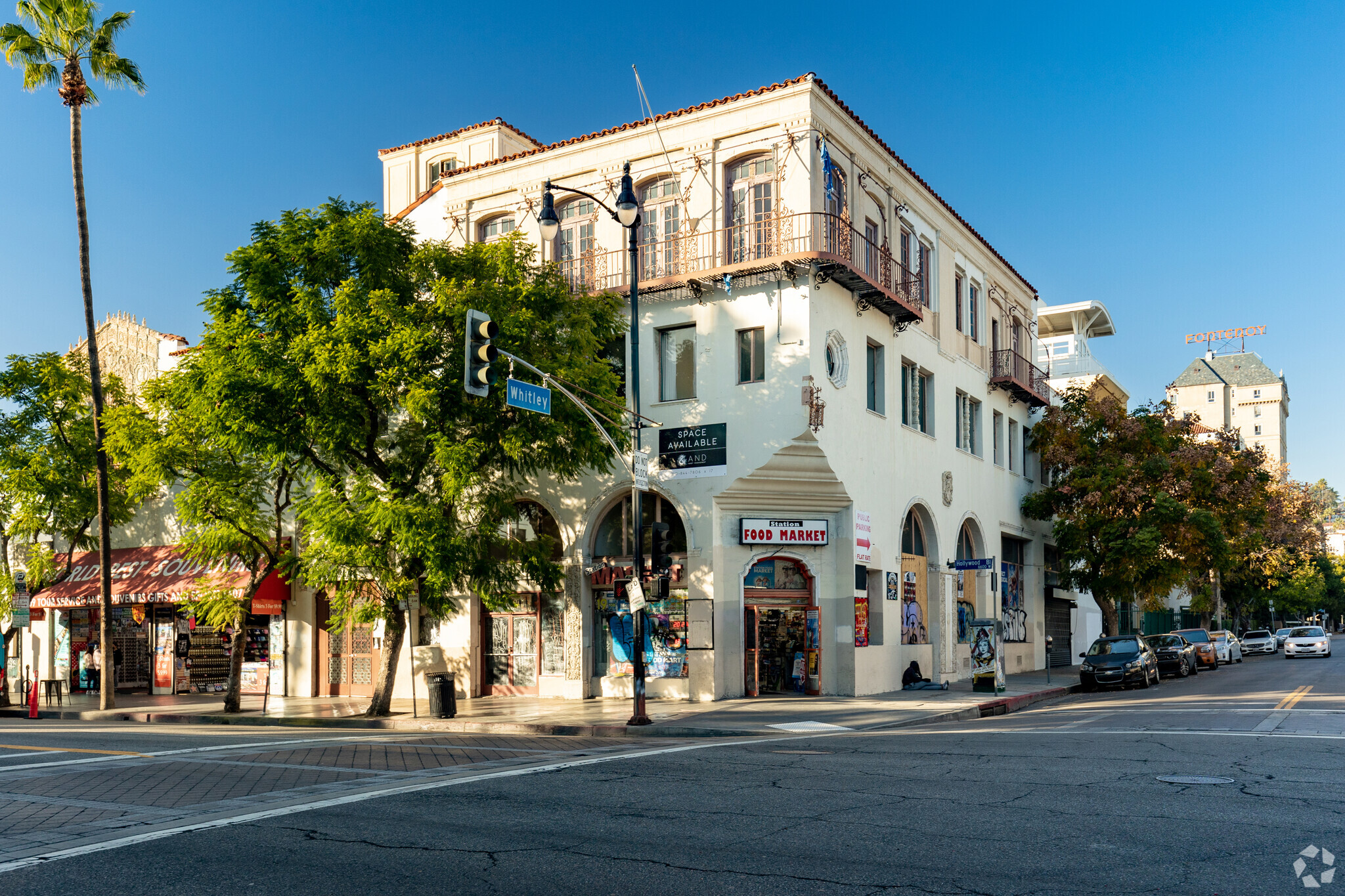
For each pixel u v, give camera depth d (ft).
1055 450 120.16
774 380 75.05
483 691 84.69
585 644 79.77
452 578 65.67
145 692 101.45
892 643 85.05
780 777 37.22
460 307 63.21
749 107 78.43
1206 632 133.69
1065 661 134.00
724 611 75.20
